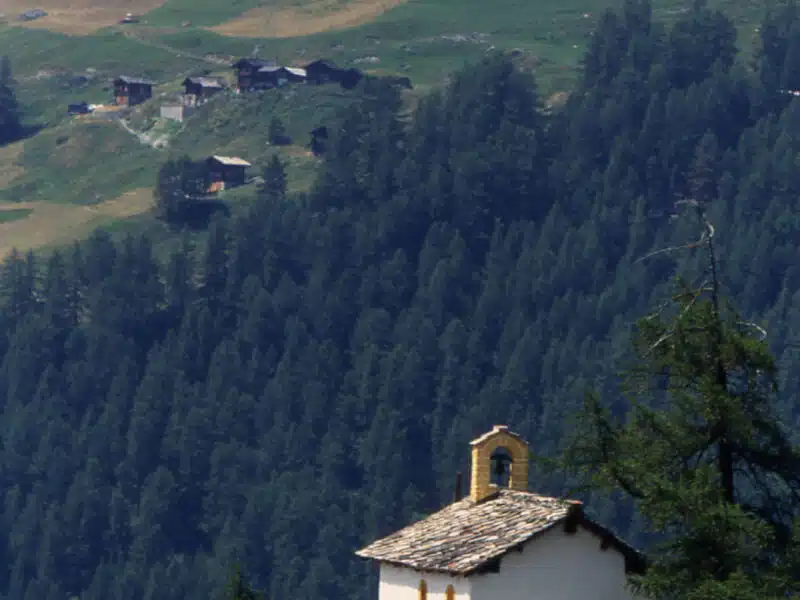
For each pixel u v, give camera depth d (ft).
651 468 311.06
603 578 332.39
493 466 365.40
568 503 333.42
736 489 321.52
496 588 327.67
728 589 286.87
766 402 312.50
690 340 314.35
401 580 339.16
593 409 318.65
